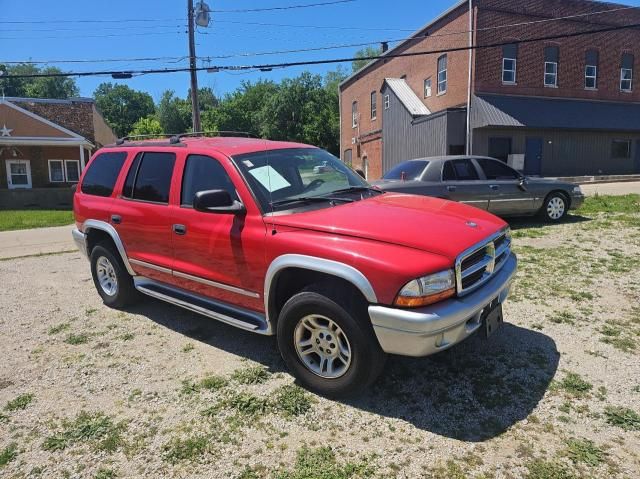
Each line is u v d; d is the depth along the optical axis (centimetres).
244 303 377
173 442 289
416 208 366
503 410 307
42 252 914
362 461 265
